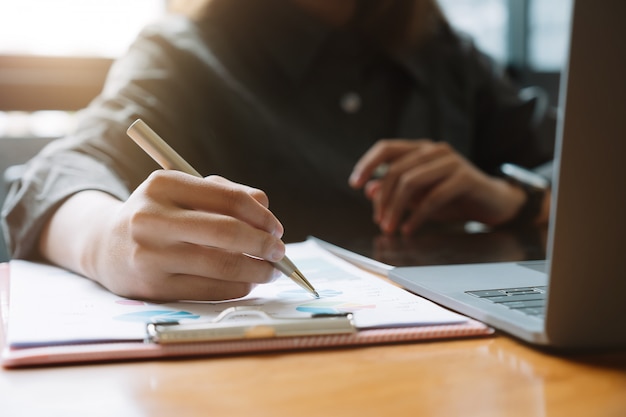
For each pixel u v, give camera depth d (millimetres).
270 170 1214
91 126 894
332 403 332
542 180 1120
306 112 1251
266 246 496
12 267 672
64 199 709
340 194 1225
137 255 503
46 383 359
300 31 1271
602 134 375
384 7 1303
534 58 2068
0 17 1502
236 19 1275
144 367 385
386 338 431
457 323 458
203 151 1153
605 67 369
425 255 730
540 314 451
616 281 390
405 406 329
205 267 502
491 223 1065
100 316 462
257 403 332
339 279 600
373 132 1278
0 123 1501
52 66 1535
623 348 402
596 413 319
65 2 1556
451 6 2051
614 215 384
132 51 1176
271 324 426
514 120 1410
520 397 341
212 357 403
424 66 1351
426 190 1025
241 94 1224
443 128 1342
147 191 523
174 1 1340
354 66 1287
